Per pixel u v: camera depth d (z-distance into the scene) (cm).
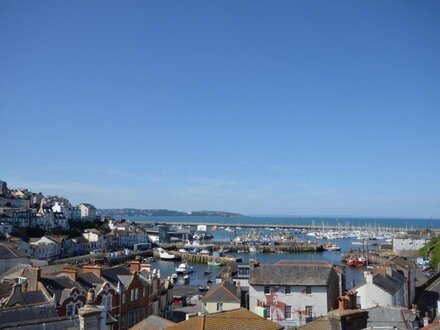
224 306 7044
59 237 18350
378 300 6550
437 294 8031
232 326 3192
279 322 6475
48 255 16775
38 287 5394
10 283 6500
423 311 6475
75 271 6103
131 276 6762
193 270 17188
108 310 5659
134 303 6581
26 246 15525
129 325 6412
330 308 6675
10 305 4756
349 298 2927
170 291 8619
